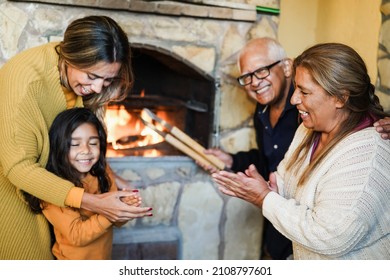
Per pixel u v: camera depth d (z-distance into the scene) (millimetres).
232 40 2291
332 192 1284
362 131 1311
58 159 1541
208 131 2383
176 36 2197
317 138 1476
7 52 1979
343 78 1280
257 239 2539
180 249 2371
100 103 1660
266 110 2107
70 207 1541
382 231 1289
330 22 2357
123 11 2092
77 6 2021
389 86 1955
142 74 2617
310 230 1302
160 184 2314
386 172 1257
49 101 1487
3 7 1949
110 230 1654
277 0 2338
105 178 1695
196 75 2387
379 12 2025
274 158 2074
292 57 2457
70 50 1377
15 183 1426
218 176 1509
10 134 1382
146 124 2217
